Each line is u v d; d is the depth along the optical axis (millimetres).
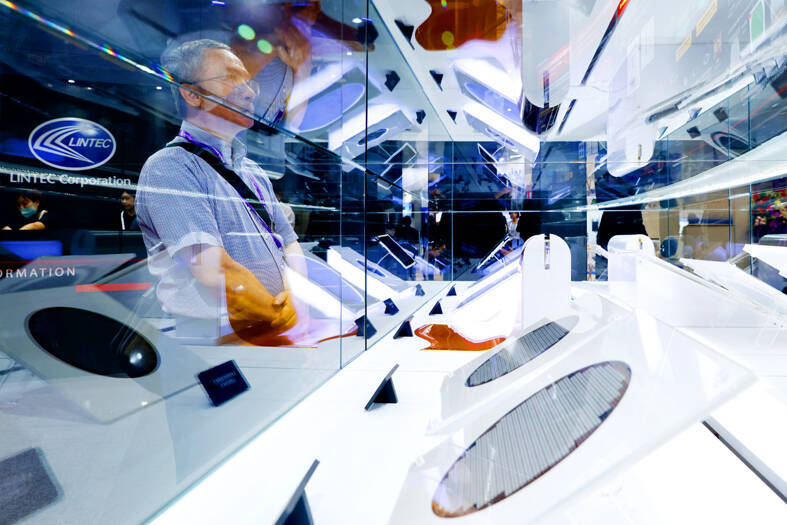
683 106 4586
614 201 7027
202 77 1248
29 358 1562
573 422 453
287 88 2721
